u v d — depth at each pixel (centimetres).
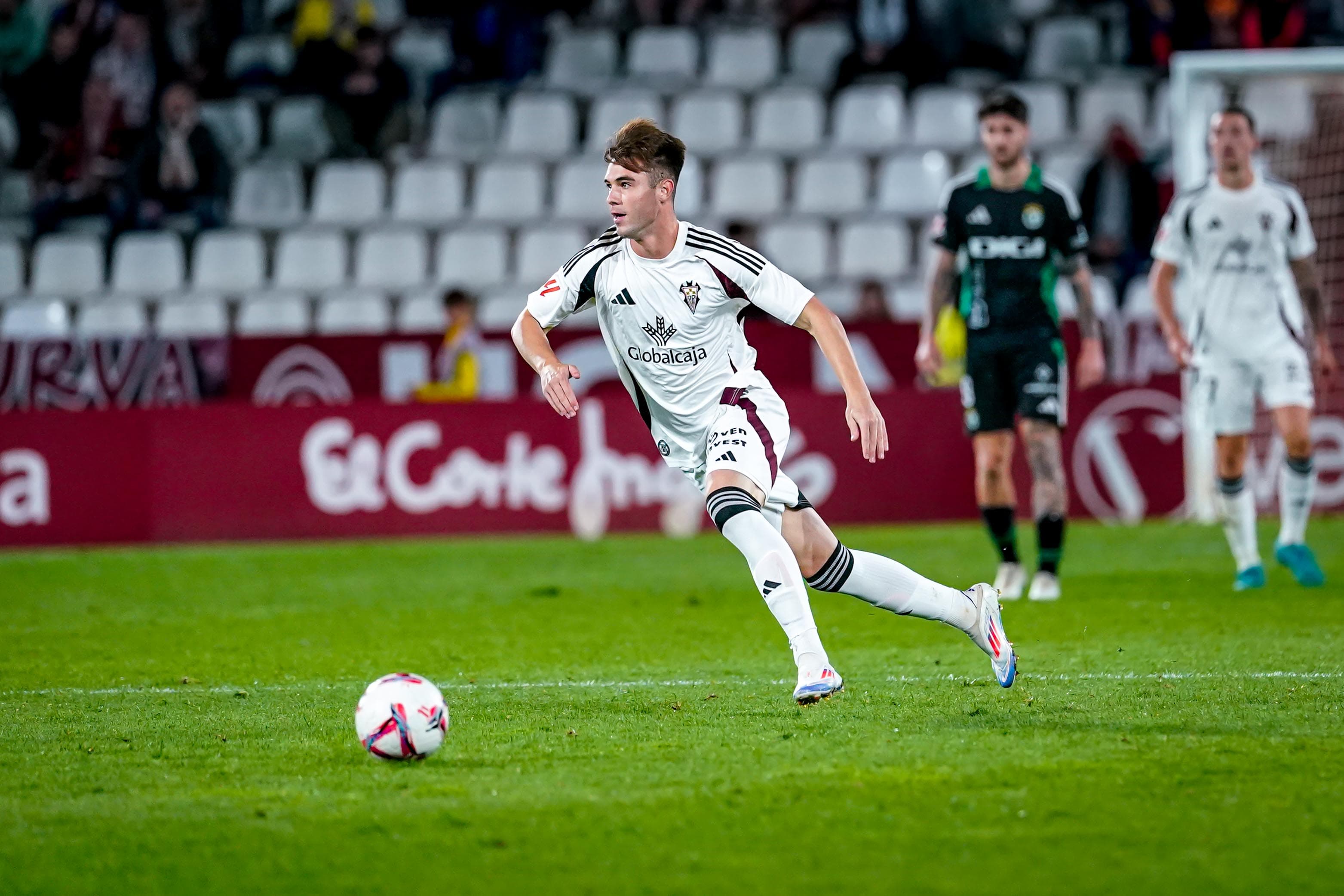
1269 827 1268
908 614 1738
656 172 1633
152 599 3144
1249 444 4366
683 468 1795
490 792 1416
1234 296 2942
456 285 5641
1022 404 2839
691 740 1623
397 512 4334
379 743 1526
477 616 2805
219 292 5700
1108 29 6431
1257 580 2948
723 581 3312
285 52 6519
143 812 1370
